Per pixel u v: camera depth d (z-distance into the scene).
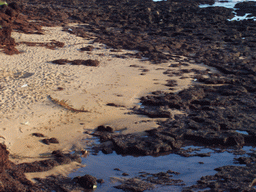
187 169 8.00
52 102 12.30
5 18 24.33
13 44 20.41
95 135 9.91
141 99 12.98
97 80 15.22
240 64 18.97
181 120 10.99
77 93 13.35
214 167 8.09
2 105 11.73
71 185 7.10
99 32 27.83
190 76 16.62
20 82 14.36
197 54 21.66
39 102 12.23
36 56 18.91
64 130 10.15
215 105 12.44
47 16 33.72
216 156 8.74
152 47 22.70
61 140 9.52
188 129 10.12
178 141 9.43
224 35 28.34
